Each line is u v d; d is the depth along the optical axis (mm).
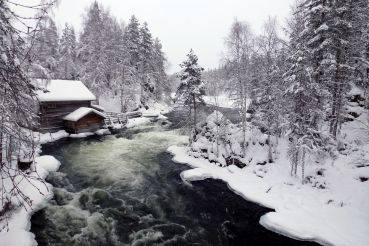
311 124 17562
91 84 37594
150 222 12641
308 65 16266
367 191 14031
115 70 41469
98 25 39312
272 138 21156
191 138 24391
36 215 12125
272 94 18812
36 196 13125
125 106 41375
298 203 14414
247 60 20875
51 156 19297
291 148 16969
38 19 4188
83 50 40188
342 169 16094
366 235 11438
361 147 18266
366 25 19406
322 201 14367
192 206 14500
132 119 37625
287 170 17750
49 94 25984
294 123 16812
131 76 42094
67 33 43719
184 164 20906
